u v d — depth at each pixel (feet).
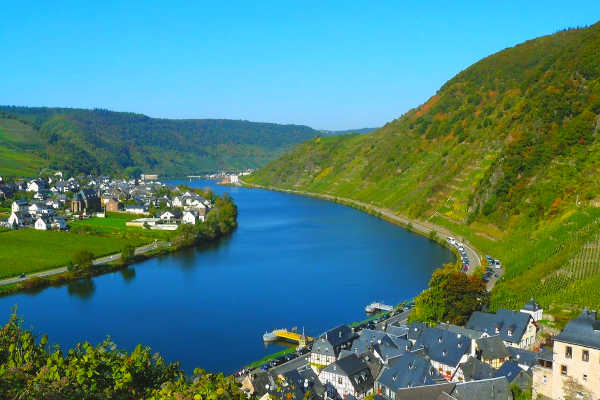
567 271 501.97
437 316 431.84
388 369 333.62
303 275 644.69
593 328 231.91
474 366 328.49
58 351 176.14
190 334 453.58
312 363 381.40
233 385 147.13
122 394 163.12
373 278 627.05
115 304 534.37
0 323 470.39
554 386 238.68
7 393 139.23
